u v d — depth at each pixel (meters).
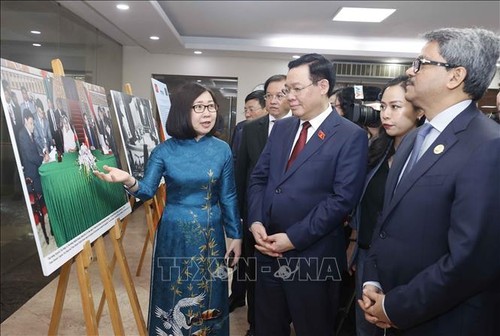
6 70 1.03
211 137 1.63
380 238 1.08
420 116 1.47
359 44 5.62
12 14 2.85
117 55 5.69
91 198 1.41
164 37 4.89
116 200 1.67
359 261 1.65
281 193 1.45
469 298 0.93
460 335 0.93
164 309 1.59
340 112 2.06
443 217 0.92
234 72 6.16
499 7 3.79
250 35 5.40
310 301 1.45
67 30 3.87
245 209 2.15
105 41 5.09
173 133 1.55
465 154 0.89
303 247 1.38
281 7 4.05
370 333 1.59
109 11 3.81
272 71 6.20
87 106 1.57
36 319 2.27
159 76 6.10
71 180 1.28
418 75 0.98
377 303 1.00
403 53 5.52
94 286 2.73
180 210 1.57
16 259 2.91
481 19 4.22
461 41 0.91
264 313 1.56
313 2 3.84
